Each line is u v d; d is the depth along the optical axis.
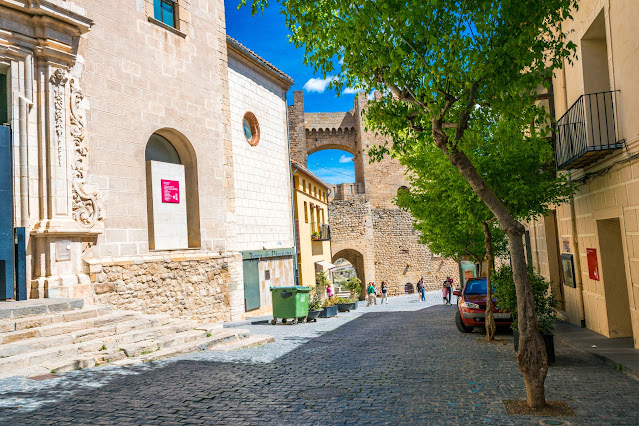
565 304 14.48
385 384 7.01
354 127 51.88
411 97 8.07
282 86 23.72
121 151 11.88
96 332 8.74
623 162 9.31
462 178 11.28
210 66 15.12
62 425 4.98
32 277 9.85
